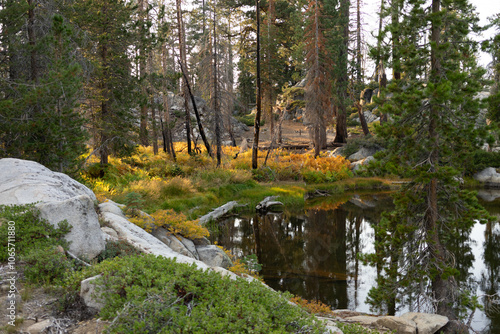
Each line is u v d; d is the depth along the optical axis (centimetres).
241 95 4916
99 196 1134
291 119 4816
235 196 2017
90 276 430
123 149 1841
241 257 1166
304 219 1764
